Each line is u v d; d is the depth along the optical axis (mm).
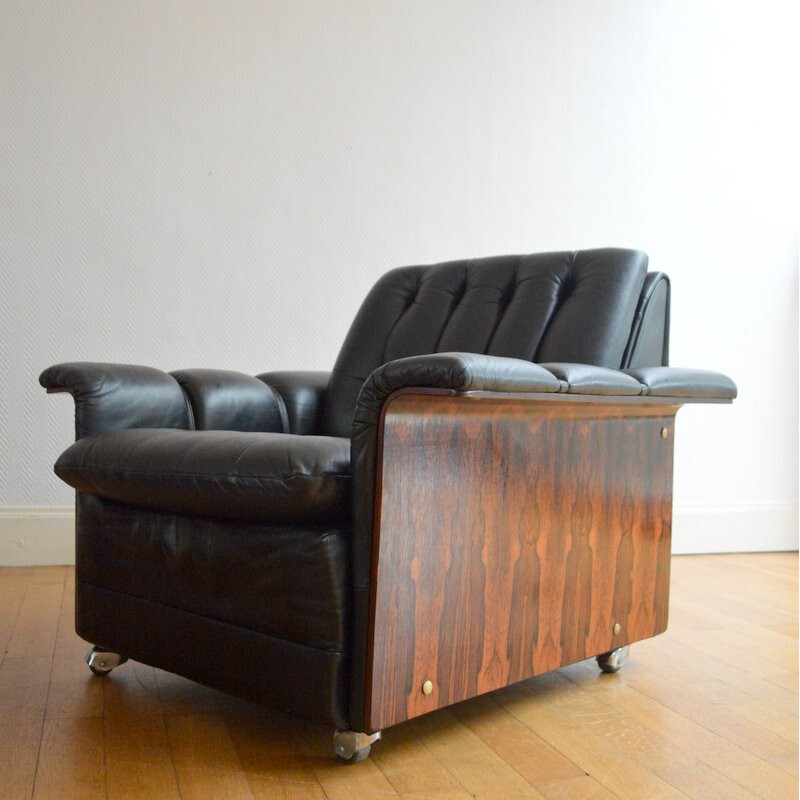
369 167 3184
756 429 3615
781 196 3625
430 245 3252
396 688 1447
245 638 1548
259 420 2111
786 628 2408
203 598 1615
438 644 1512
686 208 3520
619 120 3441
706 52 3537
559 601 1758
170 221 3012
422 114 3232
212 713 1697
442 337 2127
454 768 1469
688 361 3531
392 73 3201
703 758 1531
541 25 3354
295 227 3119
